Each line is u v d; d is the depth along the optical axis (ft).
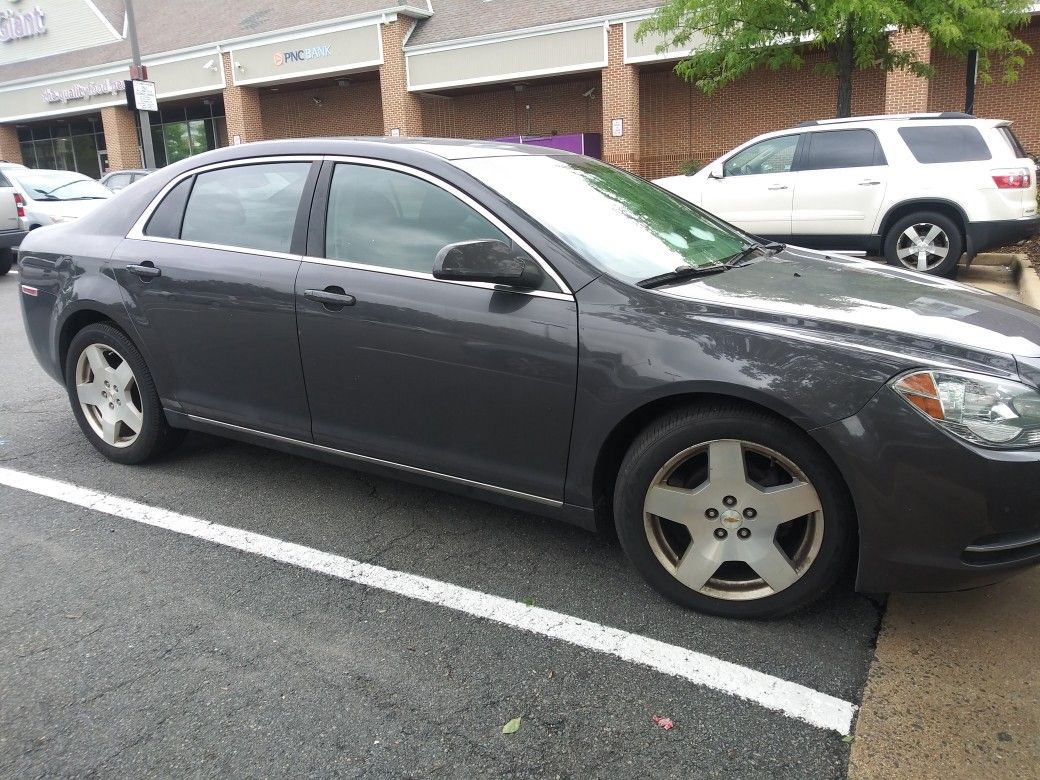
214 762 7.27
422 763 7.24
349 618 9.52
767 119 72.43
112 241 13.33
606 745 7.44
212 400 12.53
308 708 7.97
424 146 11.24
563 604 9.74
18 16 112.57
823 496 8.47
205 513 12.32
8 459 14.65
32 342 14.73
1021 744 7.37
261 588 10.20
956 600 9.70
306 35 81.87
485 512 12.26
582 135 77.87
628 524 9.45
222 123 101.76
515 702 8.04
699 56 42.60
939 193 29.37
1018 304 10.68
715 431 8.72
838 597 9.78
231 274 11.73
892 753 7.29
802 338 8.46
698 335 8.75
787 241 32.63
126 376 13.66
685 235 11.64
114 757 7.34
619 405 9.04
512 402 9.75
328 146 11.52
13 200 41.70
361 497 12.84
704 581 9.26
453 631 9.23
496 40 73.26
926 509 8.00
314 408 11.44
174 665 8.65
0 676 8.50
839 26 37.32
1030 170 29.01
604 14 68.59
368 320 10.53
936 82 64.54
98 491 13.16
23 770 7.19
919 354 8.21
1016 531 8.00
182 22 99.81
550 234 9.75
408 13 78.02
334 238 11.10
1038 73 61.46
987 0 37.55
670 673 8.43
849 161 31.01
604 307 9.22
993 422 7.86
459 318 9.92
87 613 9.66
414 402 10.50
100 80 97.09
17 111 105.19
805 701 7.97
